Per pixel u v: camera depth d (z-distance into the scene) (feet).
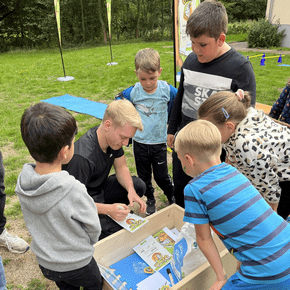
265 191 5.77
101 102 23.84
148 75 7.91
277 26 51.80
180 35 12.85
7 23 79.87
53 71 38.99
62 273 4.70
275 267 4.05
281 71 32.14
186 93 7.48
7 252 8.00
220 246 6.55
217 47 6.21
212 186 4.30
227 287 4.62
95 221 4.55
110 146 6.41
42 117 4.19
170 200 9.99
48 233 4.50
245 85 6.49
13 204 10.41
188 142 4.52
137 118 6.00
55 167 4.52
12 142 16.30
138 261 6.69
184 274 5.75
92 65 42.39
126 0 90.17
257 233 4.17
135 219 6.90
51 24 80.69
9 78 35.27
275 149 5.31
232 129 5.41
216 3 5.88
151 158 8.98
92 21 84.69
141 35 95.30
